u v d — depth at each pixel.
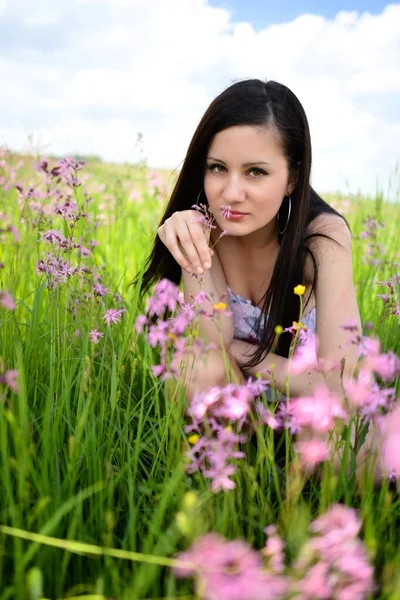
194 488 1.85
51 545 1.51
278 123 2.27
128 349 2.39
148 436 2.22
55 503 1.58
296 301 2.52
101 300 2.52
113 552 1.36
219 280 2.72
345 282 2.43
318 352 2.37
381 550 1.60
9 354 2.22
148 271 2.77
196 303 2.09
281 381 2.42
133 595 1.30
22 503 1.48
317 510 1.79
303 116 2.38
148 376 2.56
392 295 2.34
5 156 4.22
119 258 4.32
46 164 3.07
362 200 5.48
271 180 2.29
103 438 2.04
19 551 1.34
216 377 2.35
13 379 1.58
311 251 2.49
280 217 2.61
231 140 2.25
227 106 2.27
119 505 1.79
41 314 2.54
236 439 1.57
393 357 1.68
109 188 5.56
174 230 2.38
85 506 1.77
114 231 4.58
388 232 5.11
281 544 1.46
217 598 1.18
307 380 2.33
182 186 2.56
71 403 2.17
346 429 1.76
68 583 1.56
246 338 2.86
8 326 2.35
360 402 1.69
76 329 2.46
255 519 1.77
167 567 1.54
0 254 3.72
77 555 1.57
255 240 2.68
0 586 1.46
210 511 1.60
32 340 2.21
